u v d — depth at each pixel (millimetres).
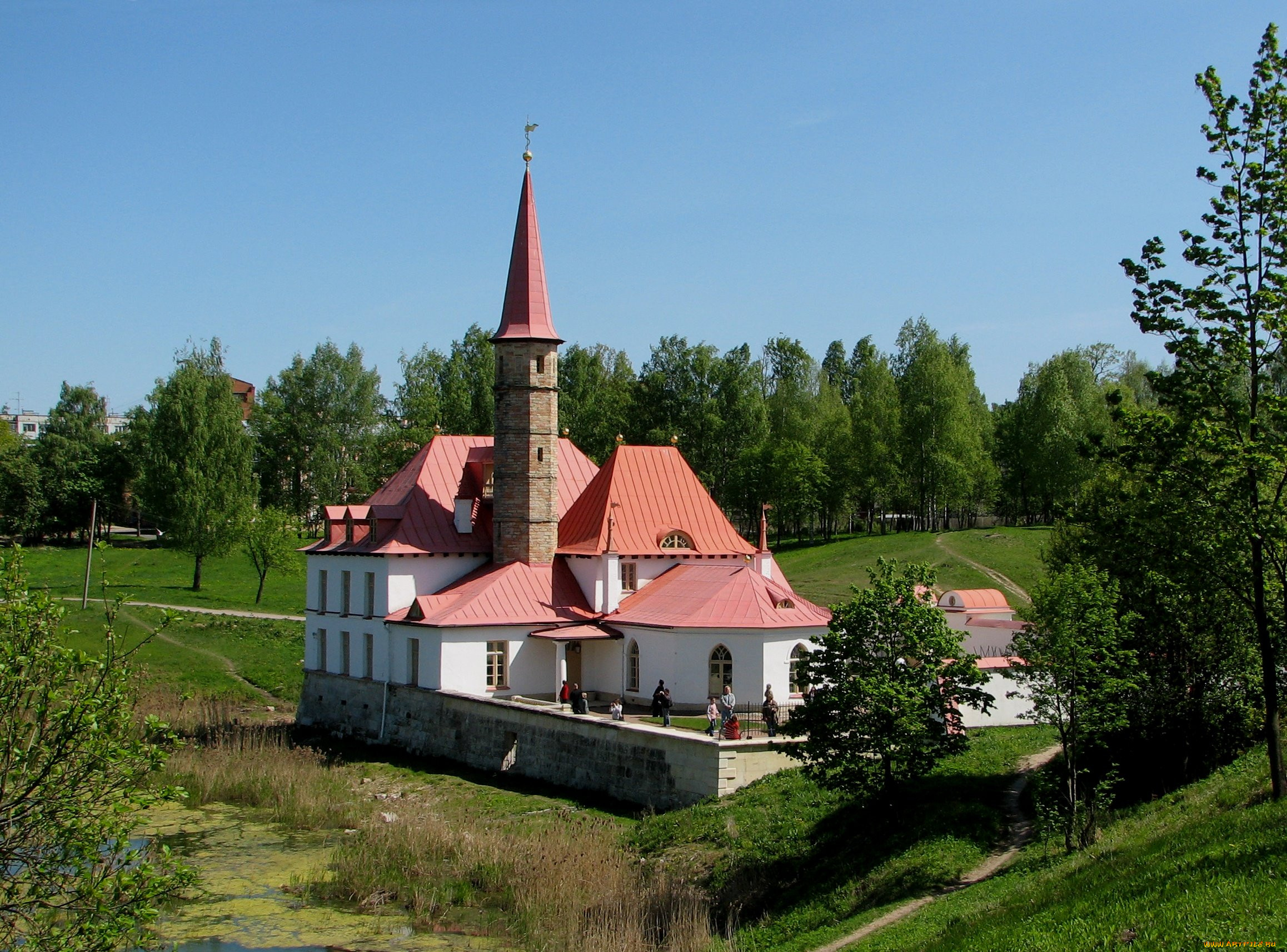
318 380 142875
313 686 70438
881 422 124688
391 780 53562
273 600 111000
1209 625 36312
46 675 20203
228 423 114938
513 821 44562
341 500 139250
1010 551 104375
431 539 65375
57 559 132250
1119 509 33906
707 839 38188
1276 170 28172
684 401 127625
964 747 35969
